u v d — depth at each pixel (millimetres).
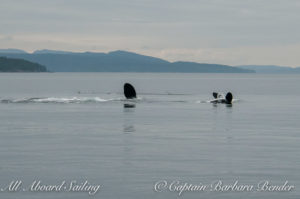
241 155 30344
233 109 65375
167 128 43906
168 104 73562
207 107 68375
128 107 67438
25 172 25719
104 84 191750
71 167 26891
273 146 33844
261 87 164875
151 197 21781
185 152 31344
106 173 25531
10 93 112750
